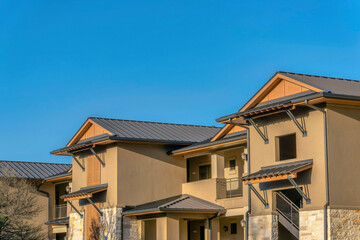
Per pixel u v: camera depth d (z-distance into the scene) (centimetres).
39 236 4606
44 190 4988
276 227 3056
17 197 4234
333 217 2762
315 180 2847
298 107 2955
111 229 3762
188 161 4141
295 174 2811
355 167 2864
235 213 3484
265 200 3106
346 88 3019
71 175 4609
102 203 3884
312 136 2891
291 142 3155
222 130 3647
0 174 4803
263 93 3145
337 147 2834
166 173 3969
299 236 2884
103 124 3975
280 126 3069
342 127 2862
